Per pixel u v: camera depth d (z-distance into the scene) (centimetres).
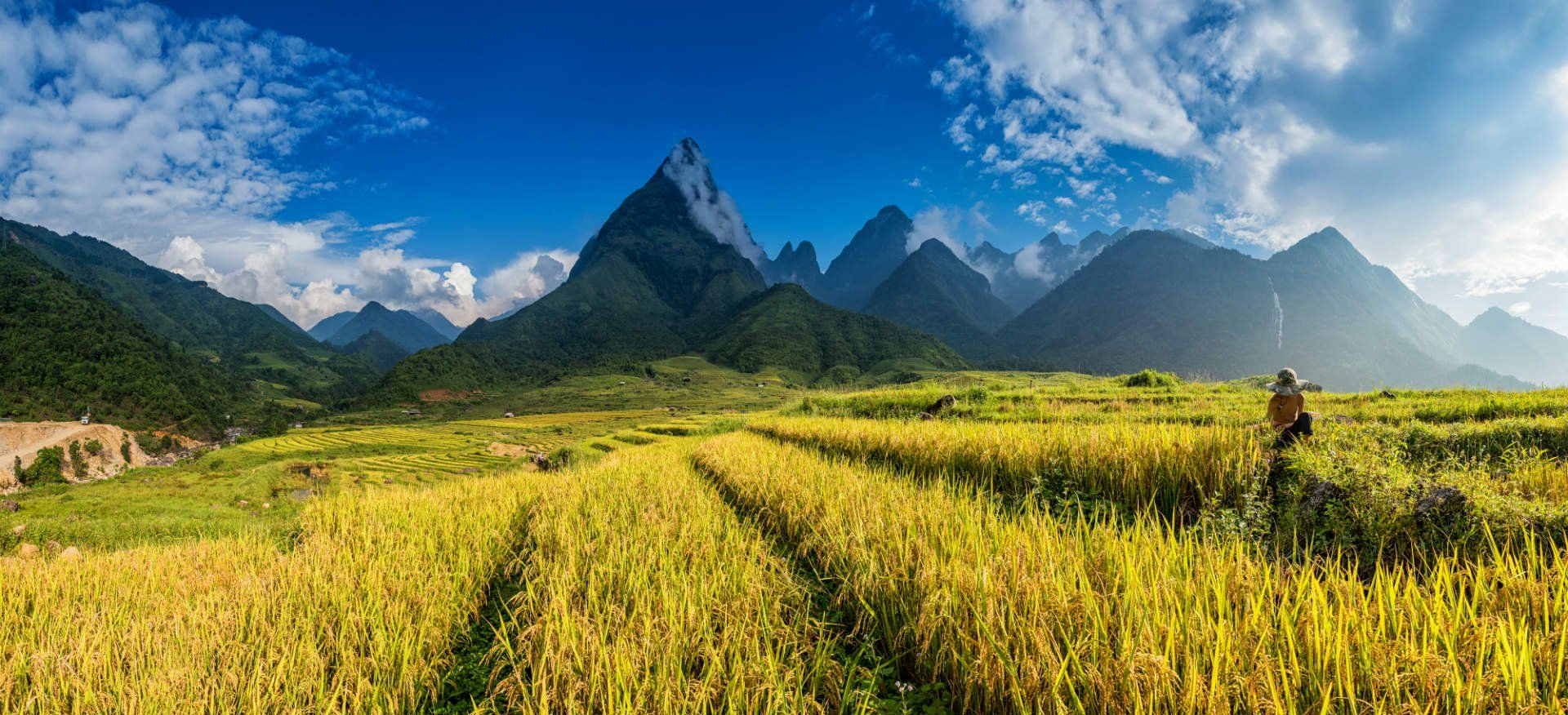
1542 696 294
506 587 728
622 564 618
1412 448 986
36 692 459
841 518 699
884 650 475
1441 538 479
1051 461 858
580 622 482
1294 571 439
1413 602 355
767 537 789
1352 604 351
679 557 639
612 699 385
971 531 566
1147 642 341
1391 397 2016
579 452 3962
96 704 435
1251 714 299
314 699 441
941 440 1112
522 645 494
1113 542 492
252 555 919
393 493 1359
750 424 2861
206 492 4728
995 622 398
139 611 645
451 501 1177
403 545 837
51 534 2002
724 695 403
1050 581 422
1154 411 1798
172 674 447
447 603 612
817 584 603
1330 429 850
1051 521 619
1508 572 376
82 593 759
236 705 432
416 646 511
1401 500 514
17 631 612
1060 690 340
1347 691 297
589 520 873
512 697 432
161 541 2144
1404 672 304
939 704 392
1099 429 951
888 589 497
